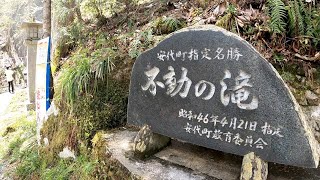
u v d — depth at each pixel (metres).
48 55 4.79
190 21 3.78
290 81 2.85
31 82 7.27
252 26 3.03
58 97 4.23
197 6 4.01
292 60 2.85
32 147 5.16
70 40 5.46
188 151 2.67
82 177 3.18
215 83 2.08
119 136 3.21
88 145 3.46
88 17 5.38
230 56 1.98
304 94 2.80
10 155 5.55
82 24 5.30
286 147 1.84
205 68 2.11
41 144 4.75
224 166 2.38
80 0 5.35
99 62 3.60
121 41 4.11
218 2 3.60
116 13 5.10
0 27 23.25
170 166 2.45
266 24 2.91
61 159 3.97
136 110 2.65
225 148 2.08
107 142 3.04
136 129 3.43
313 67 2.80
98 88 3.62
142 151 2.60
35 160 4.59
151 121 2.54
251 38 2.99
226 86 2.03
